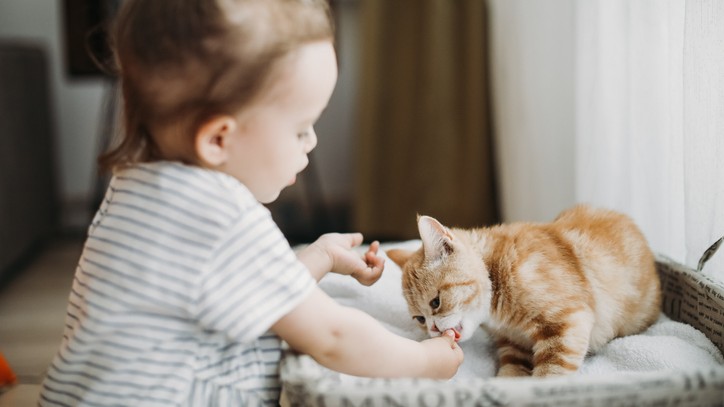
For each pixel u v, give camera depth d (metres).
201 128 0.84
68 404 0.92
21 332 1.87
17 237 2.41
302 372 0.88
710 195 1.11
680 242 1.30
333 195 3.01
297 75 0.85
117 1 2.43
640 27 1.29
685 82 1.11
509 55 2.00
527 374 1.12
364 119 2.37
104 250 0.87
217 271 0.83
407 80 2.30
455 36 2.20
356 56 2.88
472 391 0.83
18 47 2.51
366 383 0.85
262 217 0.87
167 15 0.83
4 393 1.47
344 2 2.83
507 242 1.16
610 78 1.43
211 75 0.82
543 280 1.09
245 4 0.83
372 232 2.42
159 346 0.86
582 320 1.08
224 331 0.83
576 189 1.64
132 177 0.89
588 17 1.48
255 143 0.87
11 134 2.37
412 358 0.96
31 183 2.58
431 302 1.16
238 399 0.91
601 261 1.15
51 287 2.26
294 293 0.86
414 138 2.32
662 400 0.84
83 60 2.46
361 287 1.31
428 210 2.32
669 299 1.25
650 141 1.31
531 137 1.89
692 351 1.05
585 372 1.07
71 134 2.96
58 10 2.88
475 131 2.19
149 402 0.87
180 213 0.85
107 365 0.87
